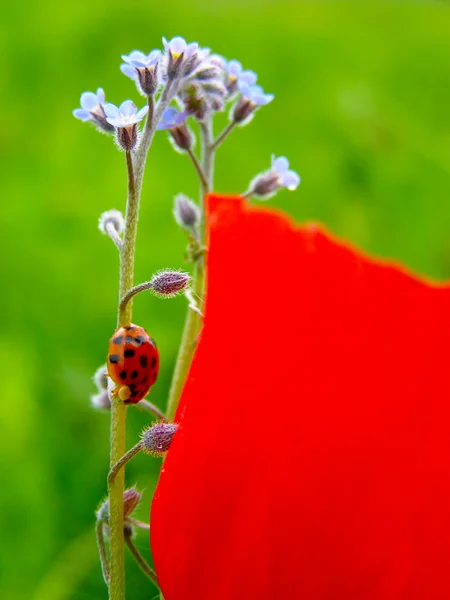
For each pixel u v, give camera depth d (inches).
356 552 3.8
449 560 3.7
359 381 3.6
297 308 3.6
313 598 3.8
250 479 3.8
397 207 15.3
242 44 19.4
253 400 3.7
